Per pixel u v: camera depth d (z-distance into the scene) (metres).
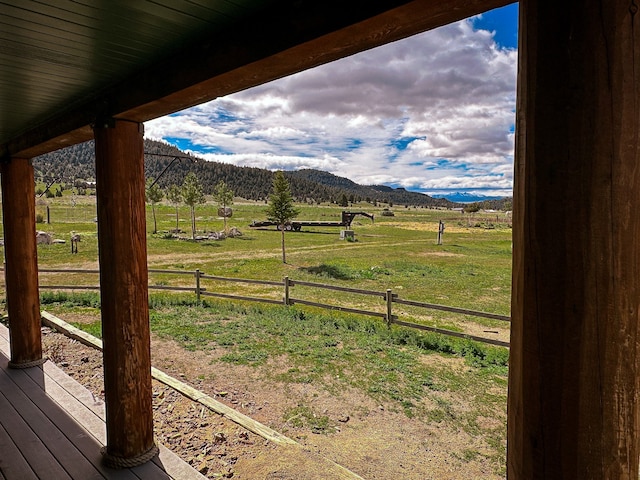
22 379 3.46
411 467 2.95
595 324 0.78
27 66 1.83
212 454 2.77
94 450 2.46
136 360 2.32
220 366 4.65
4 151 3.54
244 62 1.42
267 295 9.11
